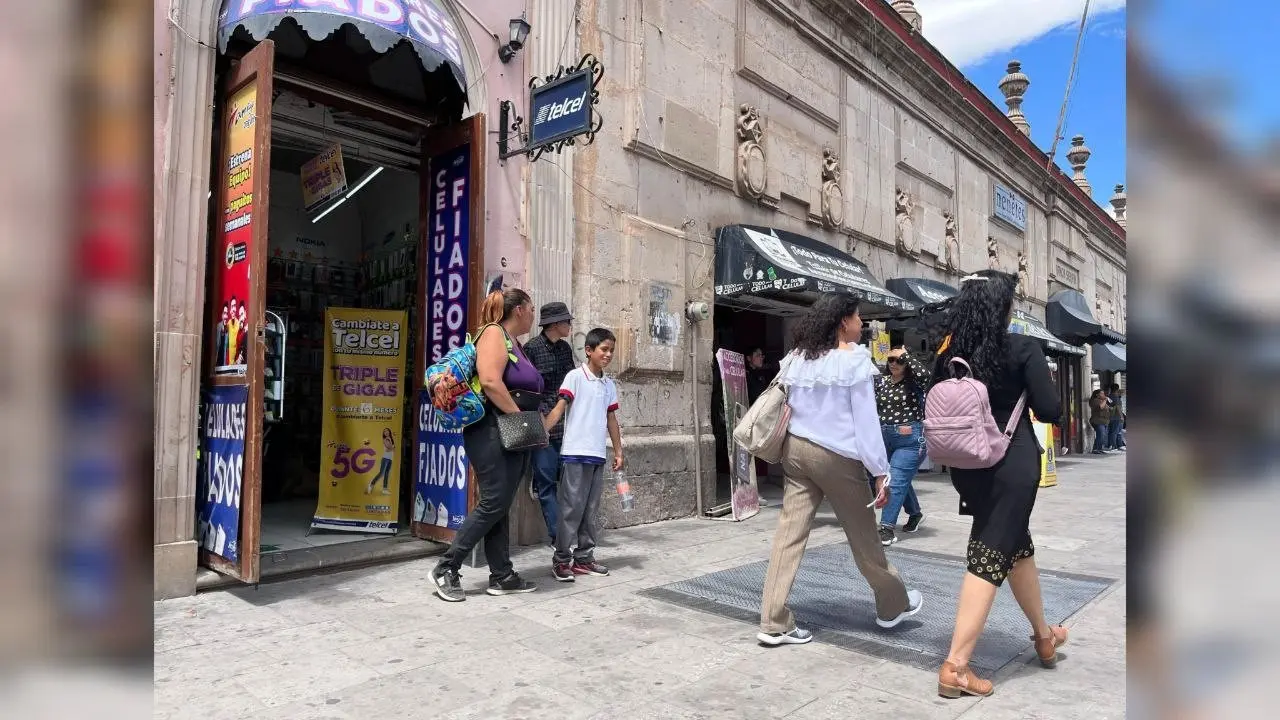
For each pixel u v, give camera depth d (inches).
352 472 232.4
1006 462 119.6
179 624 146.6
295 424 305.6
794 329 146.2
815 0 386.3
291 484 299.7
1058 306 690.8
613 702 113.3
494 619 153.4
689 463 293.9
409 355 263.6
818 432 135.4
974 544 120.7
